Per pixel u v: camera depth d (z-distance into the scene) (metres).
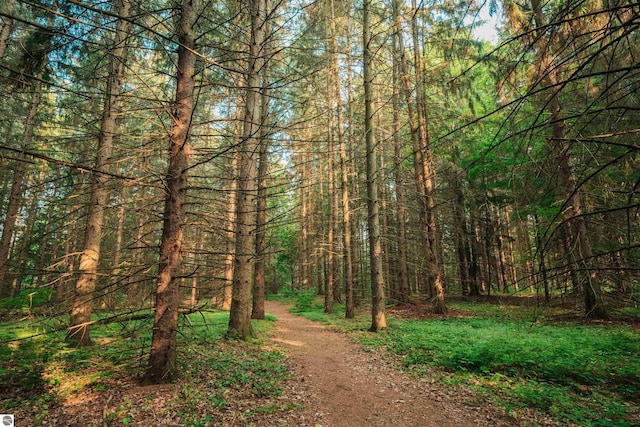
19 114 13.23
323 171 25.03
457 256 22.67
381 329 11.16
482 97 15.15
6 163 12.41
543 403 4.85
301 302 22.69
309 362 7.51
